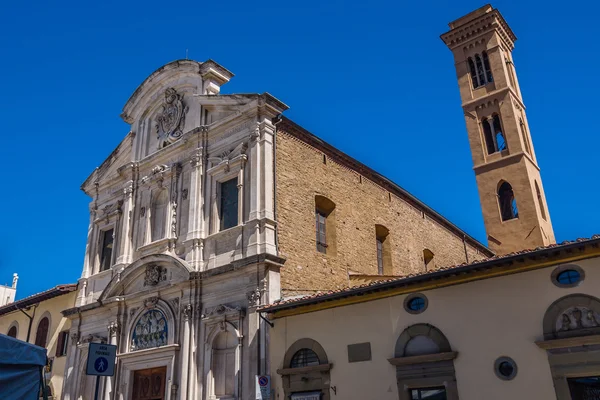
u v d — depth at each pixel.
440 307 16.23
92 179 33.62
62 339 31.42
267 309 19.97
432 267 35.94
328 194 26.94
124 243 28.81
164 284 24.95
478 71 51.91
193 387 22.02
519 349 14.45
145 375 24.61
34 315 34.78
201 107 27.86
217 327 22.12
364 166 30.34
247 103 25.19
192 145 27.44
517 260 14.85
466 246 42.50
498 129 49.59
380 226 30.77
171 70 30.12
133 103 32.31
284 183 24.23
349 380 17.47
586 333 13.55
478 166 48.03
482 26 51.88
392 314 17.17
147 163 29.75
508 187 47.16
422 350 16.25
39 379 13.64
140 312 25.84
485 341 15.09
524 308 14.68
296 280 22.92
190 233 25.09
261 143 24.12
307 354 18.98
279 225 23.16
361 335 17.66
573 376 13.48
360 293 17.80
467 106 50.56
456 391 15.17
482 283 15.64
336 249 26.19
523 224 44.28
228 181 25.39
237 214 24.19
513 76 52.44
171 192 27.30
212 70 28.22
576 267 14.15
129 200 29.86
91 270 30.88
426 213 37.03
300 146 26.08
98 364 15.71
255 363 20.22
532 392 13.95
